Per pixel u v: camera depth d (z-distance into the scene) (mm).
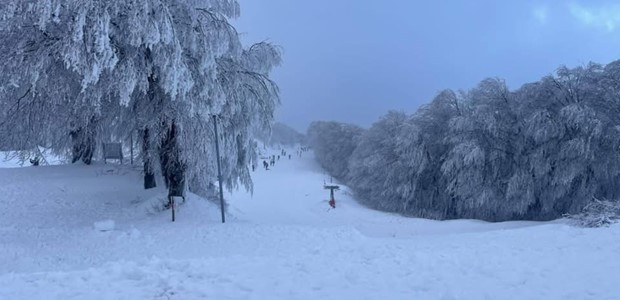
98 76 13812
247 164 20906
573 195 34156
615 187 33031
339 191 53406
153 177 19938
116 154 23750
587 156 31922
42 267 9906
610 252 9758
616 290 6926
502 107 38469
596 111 33156
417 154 41969
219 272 7383
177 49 14859
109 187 20250
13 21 14633
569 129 33625
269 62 20406
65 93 15906
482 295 6629
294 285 6844
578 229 13516
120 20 14930
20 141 18750
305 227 14516
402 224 31672
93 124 18719
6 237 12766
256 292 6477
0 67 15062
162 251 11438
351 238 12852
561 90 35188
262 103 19047
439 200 42406
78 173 22359
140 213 16516
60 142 21078
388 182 44344
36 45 15133
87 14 14188
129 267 7523
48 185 20078
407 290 6762
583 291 6875
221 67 17422
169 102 16328
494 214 37562
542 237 12406
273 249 11422
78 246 11961
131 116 17766
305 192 52938
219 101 16172
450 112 43719
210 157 17203
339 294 6508
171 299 6070
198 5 16562
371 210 43625
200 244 12180
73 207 17250
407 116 50312
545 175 34531
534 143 35844
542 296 6629
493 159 36781
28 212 16344
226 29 16406
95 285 6582
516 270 8102
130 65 14633
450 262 8633
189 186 19766
